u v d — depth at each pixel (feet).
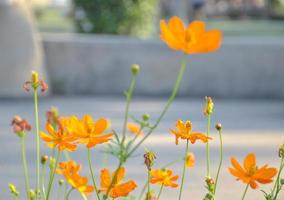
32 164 17.28
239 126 22.68
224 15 93.91
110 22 36.06
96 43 29.09
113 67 29.17
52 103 27.09
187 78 29.01
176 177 6.73
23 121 6.48
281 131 21.97
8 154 18.39
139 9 36.50
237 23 82.38
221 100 28.55
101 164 17.06
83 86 29.30
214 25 77.25
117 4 36.19
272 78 28.89
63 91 29.25
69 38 29.22
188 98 28.84
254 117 24.50
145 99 28.37
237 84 28.99
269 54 28.81
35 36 28.48
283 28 70.95
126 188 6.25
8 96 27.73
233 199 14.10
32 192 6.73
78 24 36.37
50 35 29.60
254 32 65.51
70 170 6.22
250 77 28.94
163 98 28.71
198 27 5.65
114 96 29.12
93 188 6.09
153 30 37.52
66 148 6.15
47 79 28.81
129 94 7.02
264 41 28.86
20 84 27.89
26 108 25.86
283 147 6.86
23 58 27.86
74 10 36.50
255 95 28.96
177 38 5.65
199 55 28.89
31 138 20.43
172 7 63.36
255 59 28.89
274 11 90.43
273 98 28.91
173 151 18.67
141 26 36.78
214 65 28.96
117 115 24.34
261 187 14.60
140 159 17.52
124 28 36.65
